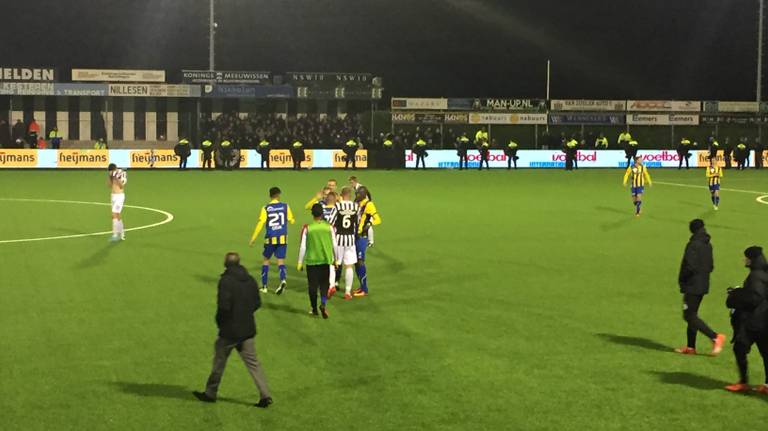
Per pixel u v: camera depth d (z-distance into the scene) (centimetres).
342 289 1722
